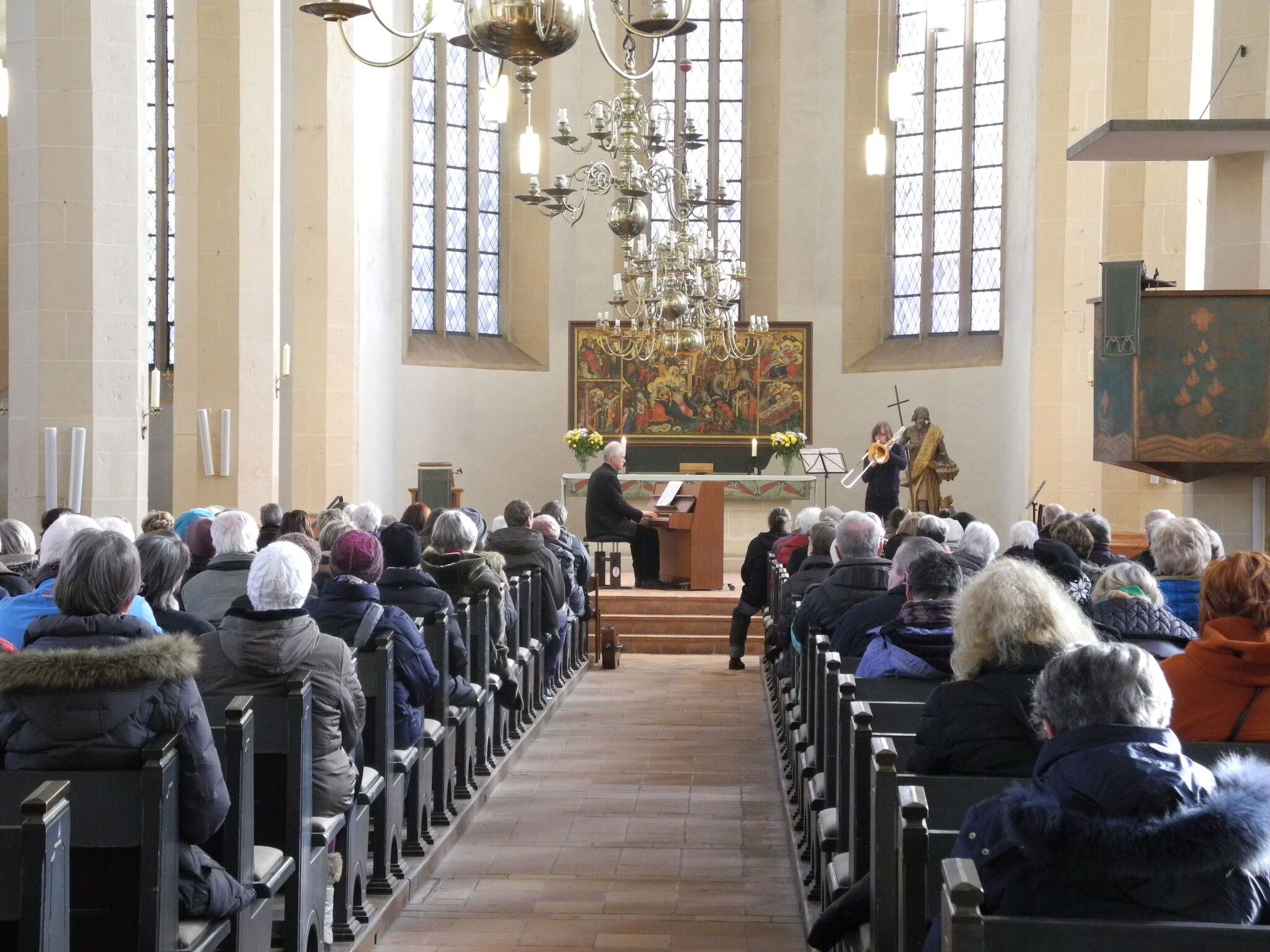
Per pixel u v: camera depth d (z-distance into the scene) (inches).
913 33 986.7
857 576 313.9
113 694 145.7
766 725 452.1
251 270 649.0
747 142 1026.1
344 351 764.6
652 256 717.3
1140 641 208.8
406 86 919.7
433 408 936.9
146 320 546.0
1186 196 629.9
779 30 1013.2
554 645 479.2
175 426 651.5
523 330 1001.5
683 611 650.2
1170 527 263.9
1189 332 410.3
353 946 218.5
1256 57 444.5
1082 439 770.8
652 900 260.8
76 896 150.9
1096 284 769.6
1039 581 161.0
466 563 353.7
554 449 998.4
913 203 992.2
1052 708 117.1
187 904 156.0
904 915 133.5
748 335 903.1
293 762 192.4
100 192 523.2
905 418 971.9
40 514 526.9
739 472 903.1
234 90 642.8
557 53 244.8
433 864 278.8
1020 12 869.8
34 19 517.3
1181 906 103.6
